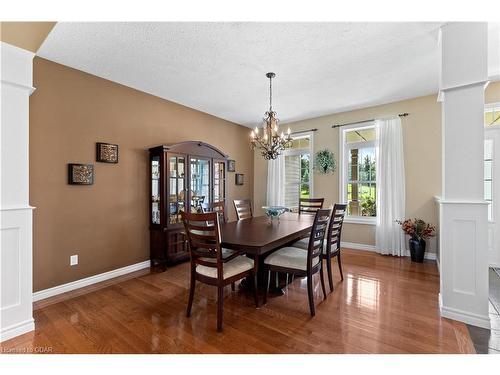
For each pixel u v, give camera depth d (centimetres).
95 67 286
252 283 279
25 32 190
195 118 448
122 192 333
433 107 381
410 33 224
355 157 465
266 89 356
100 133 311
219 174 444
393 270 335
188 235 222
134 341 185
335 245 305
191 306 228
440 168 377
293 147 543
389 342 182
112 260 321
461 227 208
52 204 268
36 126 257
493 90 338
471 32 202
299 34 225
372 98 395
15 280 194
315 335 192
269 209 313
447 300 214
